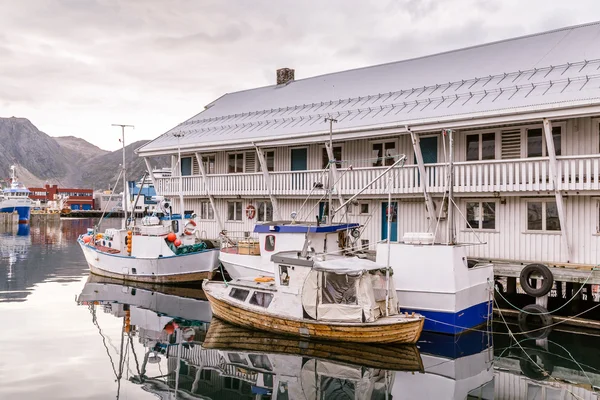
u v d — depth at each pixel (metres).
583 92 16.28
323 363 13.38
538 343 15.18
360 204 23.16
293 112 26.28
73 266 30.70
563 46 20.98
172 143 28.27
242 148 25.52
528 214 18.75
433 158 21.05
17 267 30.11
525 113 16.94
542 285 16.69
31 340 15.05
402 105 21.41
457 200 20.30
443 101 20.17
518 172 17.73
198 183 28.03
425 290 15.88
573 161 16.75
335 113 23.69
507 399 11.20
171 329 16.69
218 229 28.34
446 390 11.71
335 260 15.47
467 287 16.03
